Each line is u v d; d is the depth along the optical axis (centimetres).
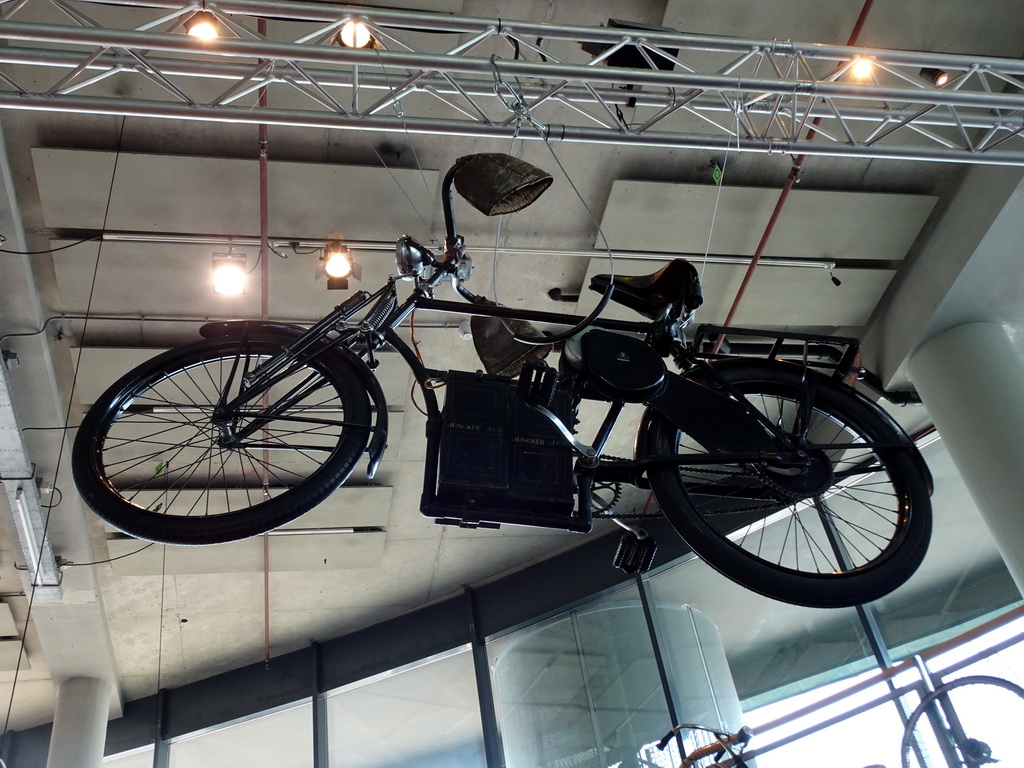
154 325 545
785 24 467
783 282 576
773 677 627
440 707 761
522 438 258
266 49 360
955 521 614
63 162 464
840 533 641
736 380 293
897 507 283
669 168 519
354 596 784
